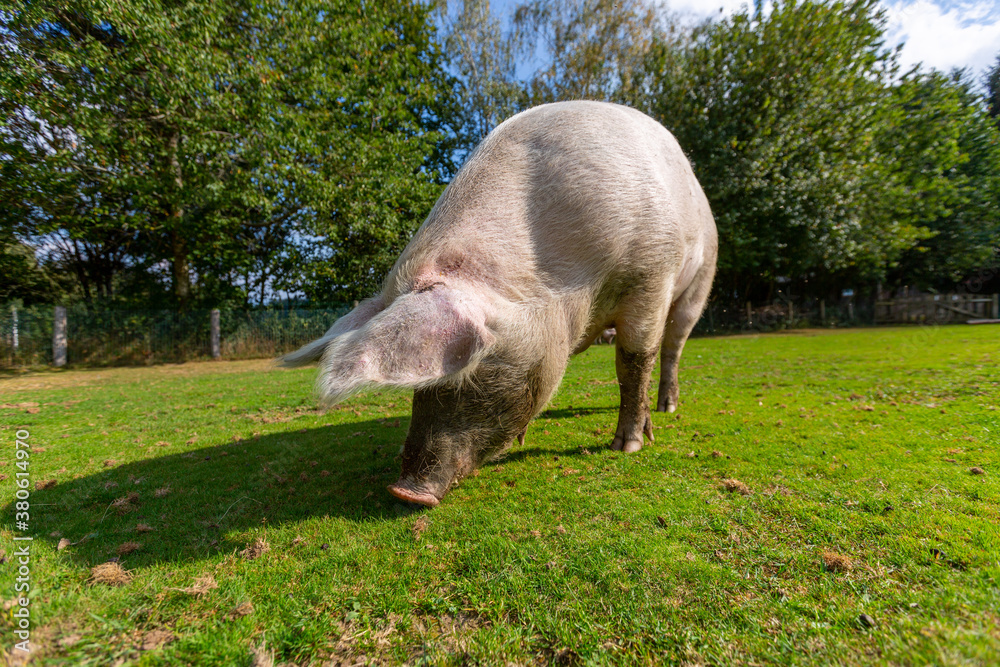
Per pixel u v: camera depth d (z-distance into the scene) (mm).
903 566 2191
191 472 3953
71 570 2408
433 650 1835
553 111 3453
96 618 2020
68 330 13984
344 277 17406
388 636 1925
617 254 3197
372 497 3324
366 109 15891
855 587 2062
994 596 1918
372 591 2201
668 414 5449
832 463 3555
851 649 1704
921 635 1720
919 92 20469
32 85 11375
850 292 23875
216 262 16750
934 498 2867
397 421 5664
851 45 17172
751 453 3879
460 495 3332
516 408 2848
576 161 3145
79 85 11586
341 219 16047
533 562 2383
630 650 1774
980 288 25000
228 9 12977
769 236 18016
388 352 2141
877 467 3414
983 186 21266
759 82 17766
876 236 18469
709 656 1724
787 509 2820
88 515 3119
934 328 17859
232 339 15500
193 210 14742
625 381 4020
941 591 1980
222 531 2852
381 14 17812
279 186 13789
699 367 9469
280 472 3900
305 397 7730
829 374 7930
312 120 14531
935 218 19734
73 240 16031
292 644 1875
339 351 2133
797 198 16891
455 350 2297
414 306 2324
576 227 3051
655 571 2244
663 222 3391
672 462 3771
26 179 12133
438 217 3066
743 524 2686
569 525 2766
